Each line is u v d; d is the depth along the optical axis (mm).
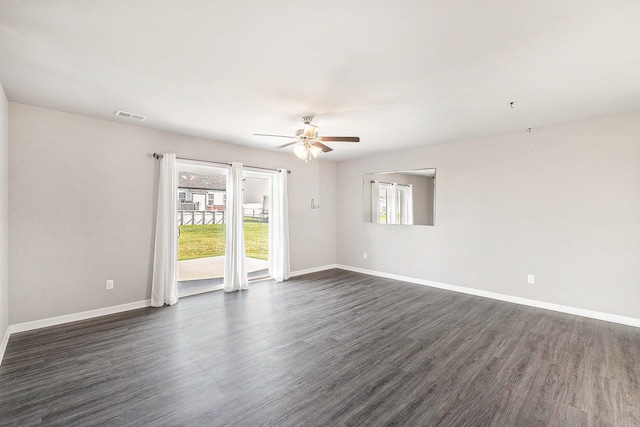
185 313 3832
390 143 4969
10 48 2107
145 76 2551
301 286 5168
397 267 5684
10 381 2312
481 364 2588
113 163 3812
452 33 1920
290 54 2193
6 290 3031
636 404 2055
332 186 6684
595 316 3654
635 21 1771
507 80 2604
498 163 4410
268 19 1782
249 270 5719
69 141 3498
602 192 3600
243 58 2252
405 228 5547
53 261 3408
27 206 3246
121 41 2023
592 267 3680
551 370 2488
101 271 3736
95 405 2037
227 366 2551
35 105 3254
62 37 1972
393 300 4395
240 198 4961
